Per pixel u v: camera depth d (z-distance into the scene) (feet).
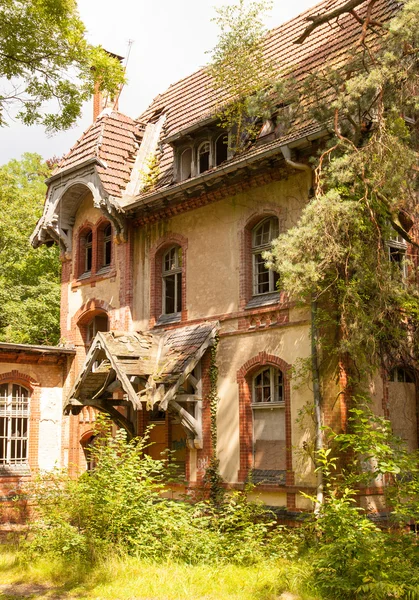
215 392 54.60
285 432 49.73
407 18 36.09
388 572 29.66
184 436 58.18
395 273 40.83
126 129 70.85
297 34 64.34
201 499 53.36
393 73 37.24
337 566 31.12
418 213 42.06
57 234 73.20
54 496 41.78
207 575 33.53
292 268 38.24
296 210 50.55
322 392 45.83
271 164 51.44
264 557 37.50
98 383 59.16
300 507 46.75
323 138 46.32
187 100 73.05
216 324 55.26
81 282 71.05
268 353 50.98
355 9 58.95
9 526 60.70
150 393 50.96
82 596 31.04
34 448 69.05
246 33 57.57
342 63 52.49
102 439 44.65
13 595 31.48
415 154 37.55
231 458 52.65
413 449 48.32
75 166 67.62
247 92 55.57
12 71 45.52
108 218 64.95
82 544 37.35
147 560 36.32
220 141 60.59
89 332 72.18
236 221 55.52
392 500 33.53
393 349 43.98
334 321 43.75
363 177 37.83
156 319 62.13
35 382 70.08
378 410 46.47
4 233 96.37
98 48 46.52
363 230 39.86
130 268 64.90
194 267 58.80
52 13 43.52
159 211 62.34
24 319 92.94
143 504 39.75
